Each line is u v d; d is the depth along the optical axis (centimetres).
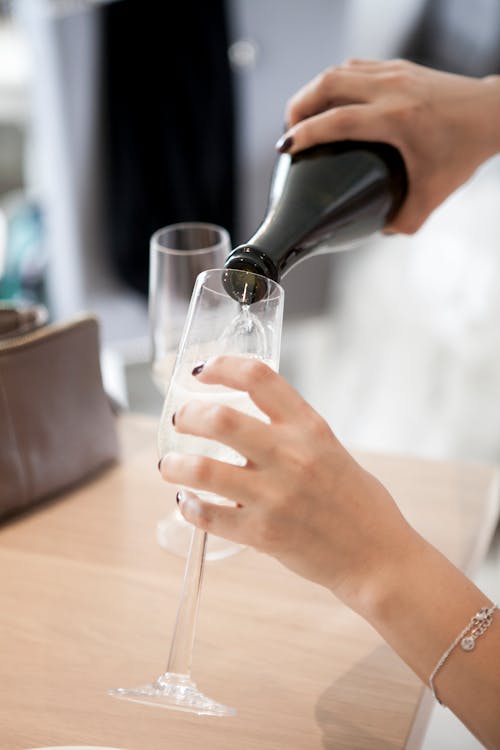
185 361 58
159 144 193
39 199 220
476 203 275
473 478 95
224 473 52
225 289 59
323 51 201
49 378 84
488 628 55
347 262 258
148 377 214
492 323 244
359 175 80
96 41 182
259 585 76
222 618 71
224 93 194
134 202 197
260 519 54
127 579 76
